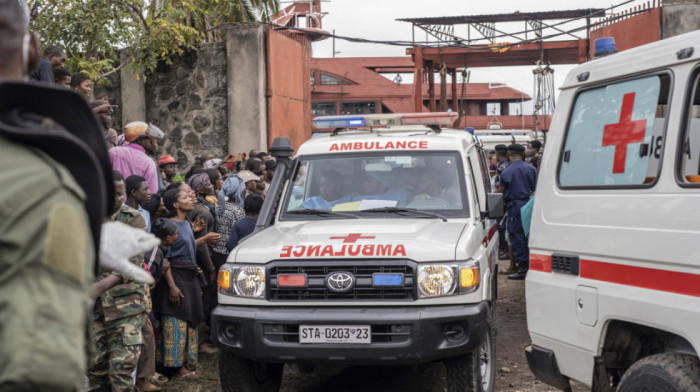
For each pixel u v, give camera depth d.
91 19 12.48
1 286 1.30
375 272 4.92
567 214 4.14
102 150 1.55
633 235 3.61
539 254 4.38
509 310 9.33
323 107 46.31
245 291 5.06
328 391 6.15
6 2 1.50
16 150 1.38
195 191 7.64
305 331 4.82
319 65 46.59
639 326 3.76
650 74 3.76
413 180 6.08
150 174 7.09
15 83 1.39
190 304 6.41
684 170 3.43
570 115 4.30
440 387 6.21
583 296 3.96
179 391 6.11
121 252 1.71
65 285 1.35
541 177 4.43
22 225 1.32
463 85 31.56
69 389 1.31
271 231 5.73
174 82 14.79
